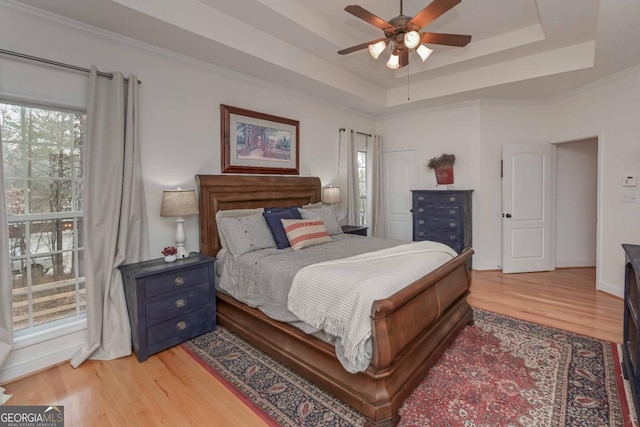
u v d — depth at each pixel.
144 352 2.46
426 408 1.86
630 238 3.61
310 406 1.89
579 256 5.22
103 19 2.42
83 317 2.58
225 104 3.53
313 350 2.11
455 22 3.34
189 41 2.80
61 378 2.21
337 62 4.10
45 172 2.45
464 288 2.87
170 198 2.83
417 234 5.18
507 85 4.13
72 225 2.58
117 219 2.58
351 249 3.03
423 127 5.48
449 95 4.61
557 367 2.27
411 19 2.28
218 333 2.90
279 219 3.31
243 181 3.59
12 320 2.17
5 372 2.17
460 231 4.73
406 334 1.88
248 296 2.65
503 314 3.27
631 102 3.58
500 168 4.97
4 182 2.12
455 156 5.14
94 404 1.94
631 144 3.59
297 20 3.04
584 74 3.71
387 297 1.84
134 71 2.81
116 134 2.59
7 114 2.26
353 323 1.78
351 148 5.23
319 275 2.15
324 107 4.85
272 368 2.31
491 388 2.04
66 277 2.56
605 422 1.73
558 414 1.80
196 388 2.09
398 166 5.83
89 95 2.46
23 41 2.23
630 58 3.27
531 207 4.86
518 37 3.54
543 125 4.93
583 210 5.16
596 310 3.34
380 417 1.69
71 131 2.57
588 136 4.14
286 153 4.24
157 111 2.98
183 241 3.00
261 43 3.20
